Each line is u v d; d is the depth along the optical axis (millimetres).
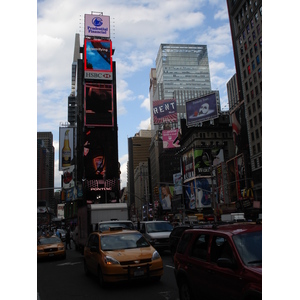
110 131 96562
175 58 196375
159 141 167875
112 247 10727
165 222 21094
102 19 105938
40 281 12328
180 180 100500
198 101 98500
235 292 5156
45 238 21062
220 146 91312
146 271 9703
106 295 9102
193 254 6910
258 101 64500
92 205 21859
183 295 7199
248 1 68500
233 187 70500
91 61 100125
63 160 139000
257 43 64875
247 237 5668
